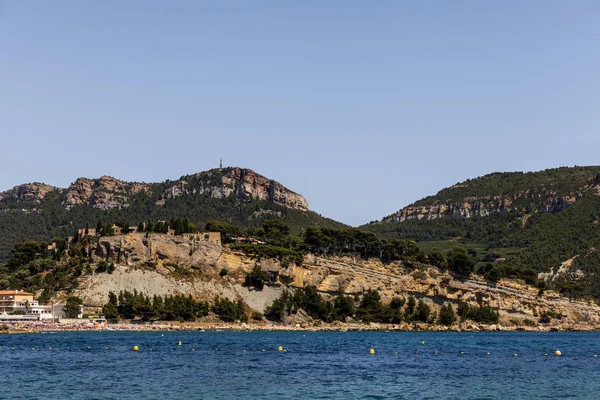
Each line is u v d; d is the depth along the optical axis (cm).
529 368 13438
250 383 10788
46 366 12912
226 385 10544
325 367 13150
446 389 10481
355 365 13612
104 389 10094
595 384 11131
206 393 9806
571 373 12600
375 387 10581
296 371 12400
